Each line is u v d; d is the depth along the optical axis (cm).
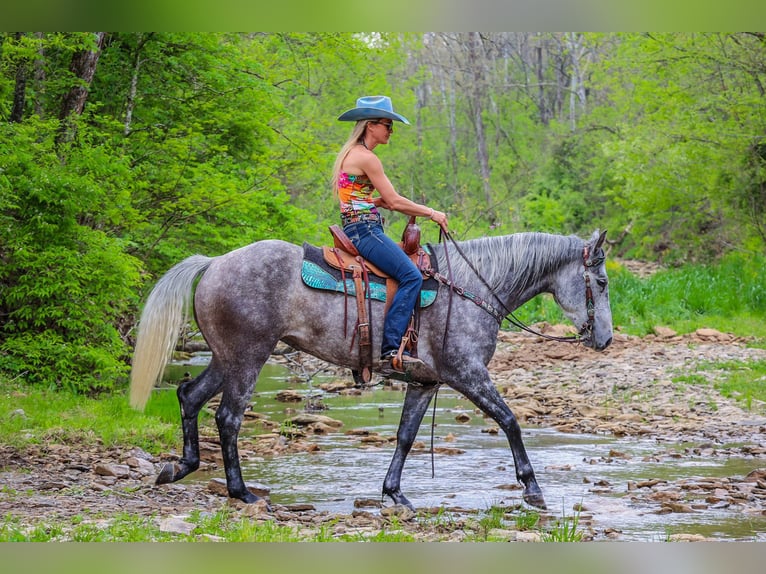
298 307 680
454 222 2703
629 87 3662
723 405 1191
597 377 1461
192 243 1606
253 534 554
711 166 2464
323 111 3002
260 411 1208
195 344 1714
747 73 2355
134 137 1559
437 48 4525
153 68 1625
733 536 609
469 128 4756
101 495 687
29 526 565
